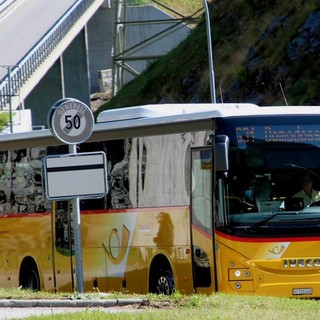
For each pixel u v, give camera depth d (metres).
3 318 28.55
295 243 37.47
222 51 116.56
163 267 41.19
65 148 46.12
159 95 128.25
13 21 189.50
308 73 91.25
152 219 41.22
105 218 43.66
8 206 49.53
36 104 190.62
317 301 33.28
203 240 38.38
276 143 38.16
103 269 43.84
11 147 49.28
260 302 31.67
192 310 29.59
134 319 27.42
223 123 38.03
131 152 42.44
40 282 47.47
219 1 129.12
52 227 46.41
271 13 110.81
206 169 38.19
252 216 37.44
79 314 28.48
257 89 99.25
